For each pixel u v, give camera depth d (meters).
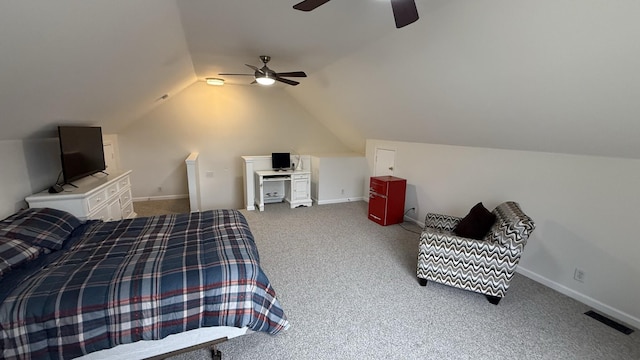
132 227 2.35
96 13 1.47
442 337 2.02
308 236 3.81
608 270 2.30
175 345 1.68
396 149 4.71
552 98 2.00
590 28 1.45
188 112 5.62
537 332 2.08
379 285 2.67
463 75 2.34
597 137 2.11
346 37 2.64
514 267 2.29
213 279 1.59
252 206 5.01
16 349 1.30
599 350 1.92
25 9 1.15
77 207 2.64
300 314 2.24
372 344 1.94
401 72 2.84
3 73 1.49
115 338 1.42
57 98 2.19
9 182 2.40
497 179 3.16
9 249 1.69
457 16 1.89
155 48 2.51
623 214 2.20
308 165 5.64
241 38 2.76
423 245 2.61
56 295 1.38
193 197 4.90
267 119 6.11
